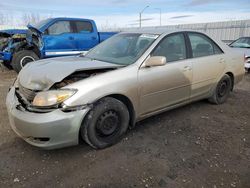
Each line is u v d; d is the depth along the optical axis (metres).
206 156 2.96
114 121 3.09
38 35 8.54
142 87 3.25
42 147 2.64
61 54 8.86
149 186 2.42
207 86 4.39
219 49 4.62
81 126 2.83
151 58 3.25
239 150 3.13
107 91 2.89
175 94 3.77
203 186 2.43
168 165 2.77
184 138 3.41
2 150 3.02
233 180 2.54
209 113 4.39
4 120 3.92
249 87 6.62
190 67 3.90
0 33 9.99
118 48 3.82
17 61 8.34
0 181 2.46
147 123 3.87
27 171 2.63
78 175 2.57
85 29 9.35
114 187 2.41
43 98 2.62
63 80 2.88
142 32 3.97
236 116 4.29
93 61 3.46
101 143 3.02
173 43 3.79
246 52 8.77
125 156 2.93
